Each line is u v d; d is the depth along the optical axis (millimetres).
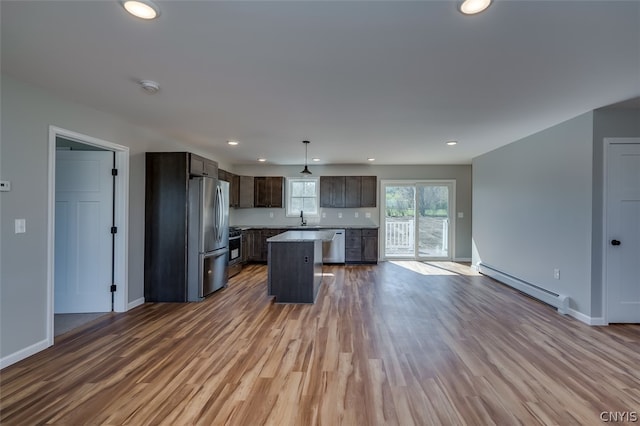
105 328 3158
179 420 1785
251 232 6969
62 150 3586
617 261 3309
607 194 3291
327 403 1941
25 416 1812
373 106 3150
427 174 7375
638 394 2045
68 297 3594
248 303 4035
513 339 2902
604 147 3270
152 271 4082
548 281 3977
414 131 4156
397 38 1910
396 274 5863
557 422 1770
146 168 4074
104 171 3611
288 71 2373
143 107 3191
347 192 7238
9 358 2410
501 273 5113
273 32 1851
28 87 2572
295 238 4191
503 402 1953
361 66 2285
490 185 5535
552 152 3895
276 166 7488
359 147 5266
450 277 5586
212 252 4398
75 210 3578
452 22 1740
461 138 4562
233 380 2201
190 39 1933
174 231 4062
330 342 2834
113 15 1686
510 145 4859
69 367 2377
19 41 1948
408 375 2270
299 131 4172
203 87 2678
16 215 2475
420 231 7480
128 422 1769
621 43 1942
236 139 4656
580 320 3410
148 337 2943
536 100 2963
